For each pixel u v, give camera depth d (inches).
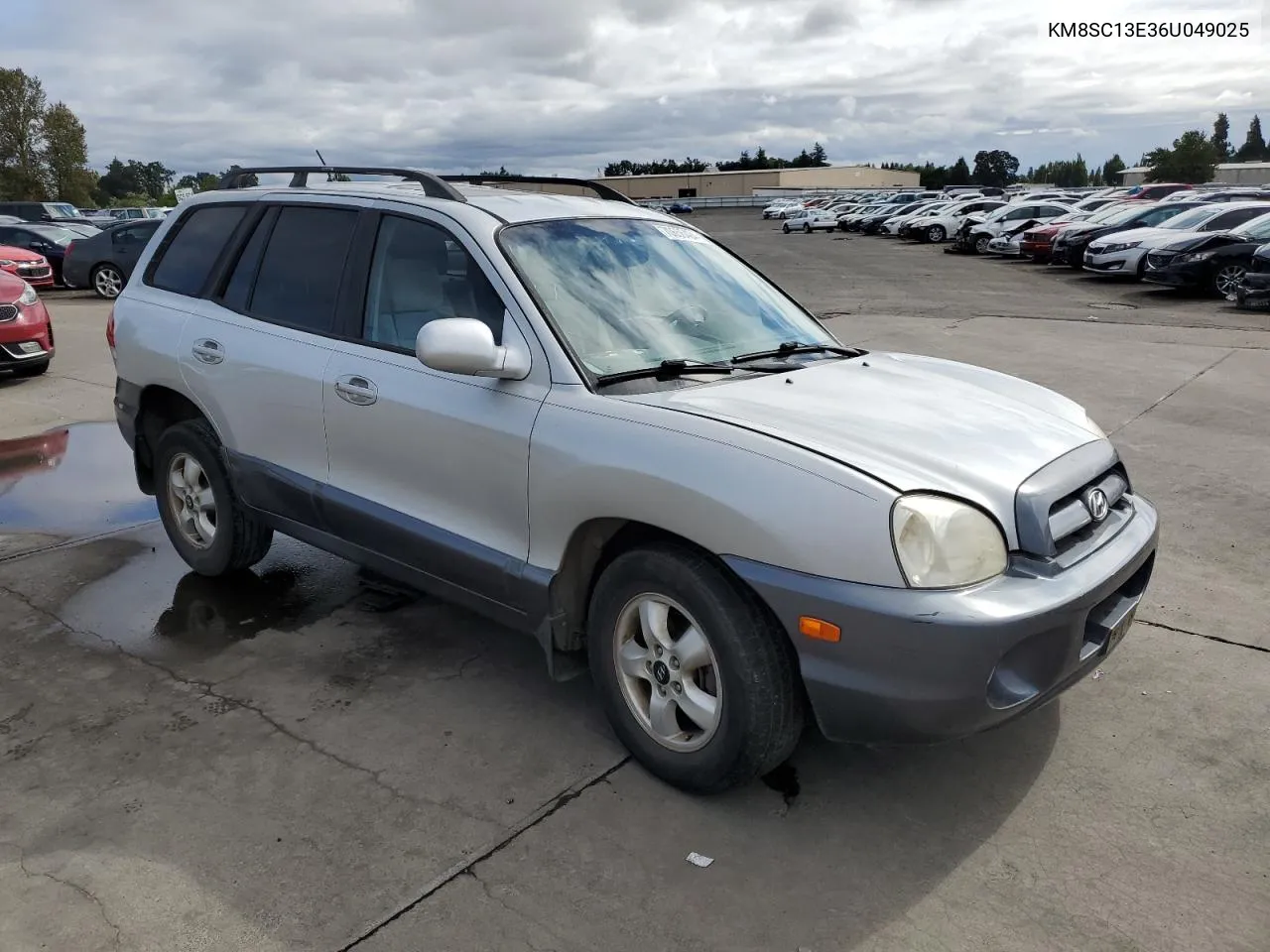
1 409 335.3
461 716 139.7
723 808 118.2
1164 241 724.0
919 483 103.7
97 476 260.1
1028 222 1144.8
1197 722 135.7
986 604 100.8
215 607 177.3
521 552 129.4
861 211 1979.6
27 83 2950.3
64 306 644.1
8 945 97.0
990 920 99.7
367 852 110.8
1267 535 205.6
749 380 130.8
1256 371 372.8
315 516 157.5
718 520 107.7
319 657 157.9
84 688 148.3
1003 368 390.9
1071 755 128.6
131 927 99.5
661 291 146.0
